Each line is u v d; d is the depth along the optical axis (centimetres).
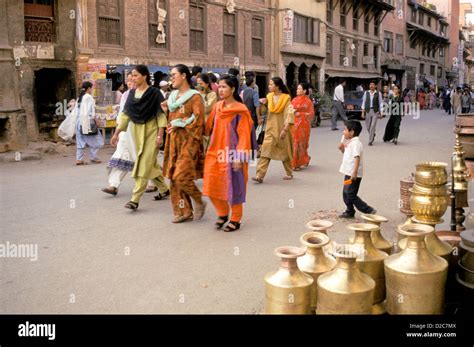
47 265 489
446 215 645
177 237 580
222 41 2078
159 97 679
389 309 340
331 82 3275
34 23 1417
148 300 410
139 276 461
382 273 361
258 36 2339
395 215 672
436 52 5781
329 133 1916
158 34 1747
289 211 700
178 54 1838
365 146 1456
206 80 831
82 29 1476
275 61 2459
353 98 2828
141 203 746
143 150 679
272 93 899
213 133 591
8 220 646
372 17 3819
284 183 904
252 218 664
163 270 477
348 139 654
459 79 6838
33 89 1407
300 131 1019
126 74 1603
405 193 604
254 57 2317
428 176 435
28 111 1398
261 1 2338
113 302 405
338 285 316
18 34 1366
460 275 366
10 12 1345
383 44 4206
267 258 509
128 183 897
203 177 610
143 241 564
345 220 652
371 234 390
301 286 322
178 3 1820
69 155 1288
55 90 1510
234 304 403
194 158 629
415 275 323
